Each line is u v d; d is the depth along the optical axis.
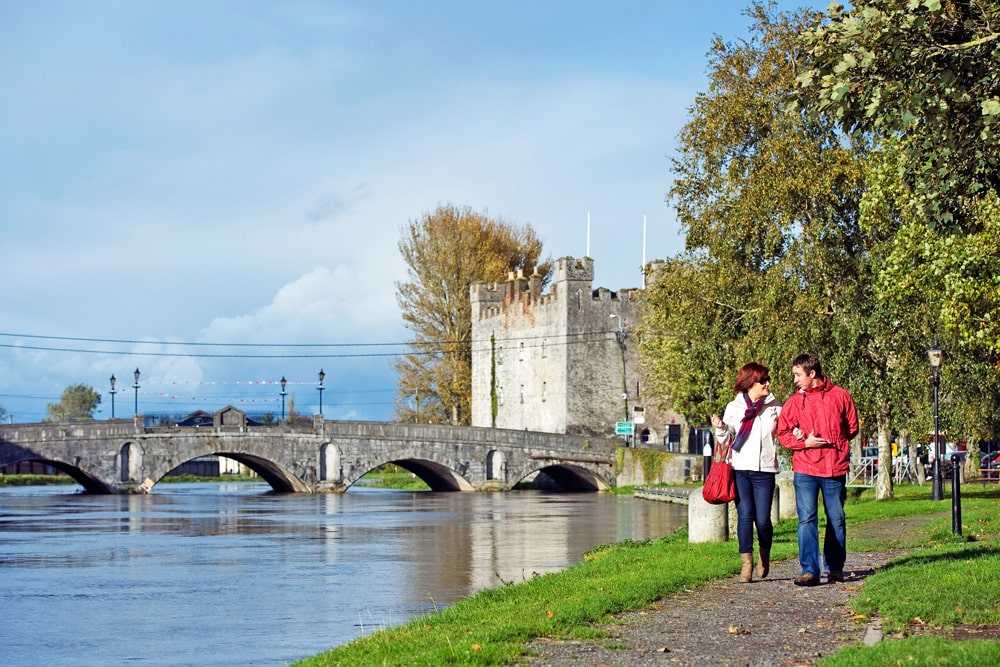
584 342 110.38
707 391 81.31
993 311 31.69
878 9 16.97
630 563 24.41
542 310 112.88
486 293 122.19
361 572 34.19
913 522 33.22
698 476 91.31
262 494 96.75
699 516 27.67
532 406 114.56
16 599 28.58
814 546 18.95
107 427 92.25
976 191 18.62
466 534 48.75
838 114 17.34
